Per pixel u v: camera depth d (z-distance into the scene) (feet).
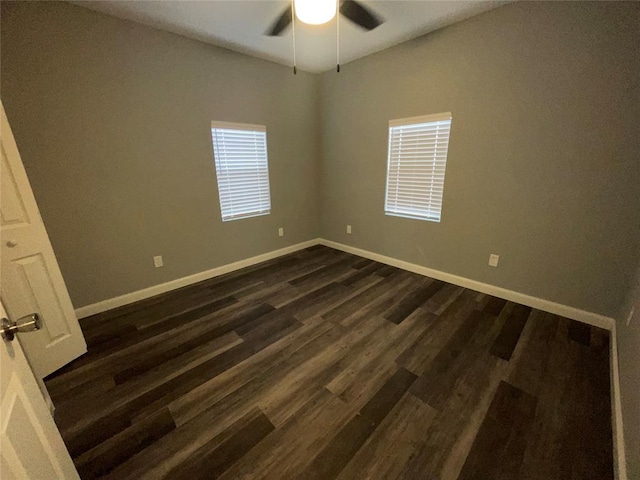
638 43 5.83
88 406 5.06
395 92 10.02
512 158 7.88
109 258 8.29
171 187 9.20
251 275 10.88
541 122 7.25
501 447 4.27
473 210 8.93
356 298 8.92
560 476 3.89
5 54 6.19
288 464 4.06
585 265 7.20
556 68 6.81
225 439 4.43
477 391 5.30
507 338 6.82
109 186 8.00
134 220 8.59
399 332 7.13
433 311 8.08
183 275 10.00
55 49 6.72
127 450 4.27
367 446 4.30
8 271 5.20
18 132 6.54
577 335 6.87
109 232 8.18
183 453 4.22
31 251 5.47
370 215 12.12
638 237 6.40
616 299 6.88
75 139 7.29
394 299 8.82
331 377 5.68
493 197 8.43
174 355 6.39
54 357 5.86
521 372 5.74
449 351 6.40
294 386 5.48
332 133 12.67
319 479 3.87
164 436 4.49
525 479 3.85
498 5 7.25
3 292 5.15
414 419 4.75
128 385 5.53
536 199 7.68
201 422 4.73
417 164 10.05
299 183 13.12
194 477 3.90
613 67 6.15
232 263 11.35
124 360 6.24
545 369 5.80
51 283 5.80
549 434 4.46
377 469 3.98
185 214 9.68
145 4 6.84
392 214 11.27
